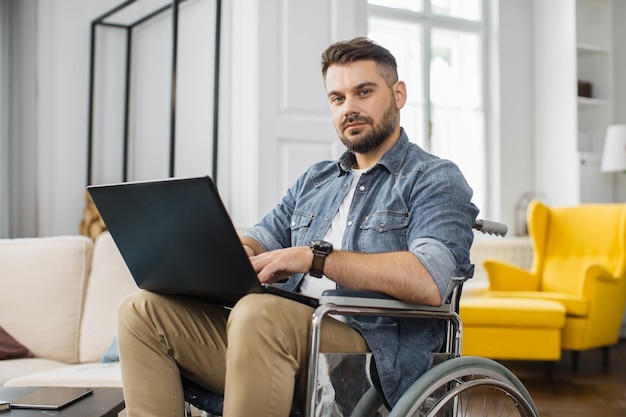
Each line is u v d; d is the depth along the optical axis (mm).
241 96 3951
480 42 5719
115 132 4508
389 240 1597
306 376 1434
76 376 2240
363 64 1675
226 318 1619
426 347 1553
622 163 5066
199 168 4320
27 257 2877
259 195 3682
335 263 1453
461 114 5641
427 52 5473
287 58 3748
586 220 4578
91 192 1554
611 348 4992
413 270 1438
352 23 3879
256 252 1861
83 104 4430
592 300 4043
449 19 5562
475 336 3822
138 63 4535
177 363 1602
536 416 1635
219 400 1558
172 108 3561
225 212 1312
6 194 4230
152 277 1571
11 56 4305
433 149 5504
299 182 1908
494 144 5695
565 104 5562
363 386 1468
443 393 1515
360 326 1514
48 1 4340
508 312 3801
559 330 3818
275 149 3727
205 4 4246
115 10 4039
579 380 3902
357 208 1681
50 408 1595
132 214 1492
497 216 5652
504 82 5711
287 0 3742
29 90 4359
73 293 2828
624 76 5676
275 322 1373
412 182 1612
